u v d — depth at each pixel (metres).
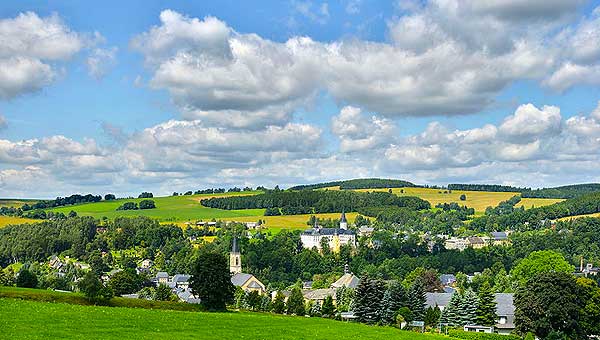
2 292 115.75
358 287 152.00
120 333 77.50
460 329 141.00
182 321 93.31
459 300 147.75
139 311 101.12
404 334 104.25
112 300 124.75
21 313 85.94
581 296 130.62
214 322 95.88
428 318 150.38
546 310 125.56
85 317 87.75
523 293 130.12
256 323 99.31
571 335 128.00
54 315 86.62
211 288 132.50
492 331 143.00
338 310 189.50
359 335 96.69
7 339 67.56
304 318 115.62
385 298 149.50
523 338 126.12
